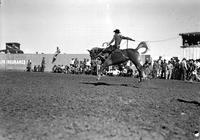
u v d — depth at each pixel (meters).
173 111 10.71
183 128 8.30
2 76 27.44
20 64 49.50
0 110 9.77
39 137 6.88
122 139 6.94
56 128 7.65
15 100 11.94
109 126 8.02
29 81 21.91
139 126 8.18
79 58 45.66
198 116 9.99
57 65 46.75
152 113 10.12
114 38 18.61
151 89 18.44
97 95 14.12
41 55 48.06
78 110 10.10
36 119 8.59
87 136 7.03
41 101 11.85
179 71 33.22
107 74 38.28
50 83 20.59
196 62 32.84
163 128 8.15
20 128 7.61
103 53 19.20
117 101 12.42
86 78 28.08
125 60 18.42
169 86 21.70
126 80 27.17
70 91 15.58
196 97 15.11
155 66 34.81
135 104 11.85
